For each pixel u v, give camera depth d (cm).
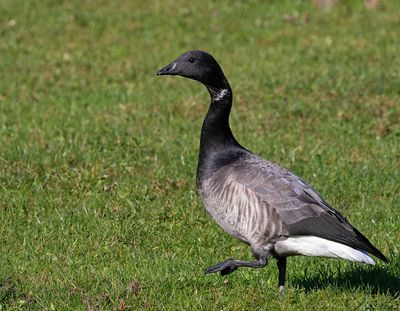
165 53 2262
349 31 2378
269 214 941
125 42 2352
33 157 1488
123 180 1394
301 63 2112
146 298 999
